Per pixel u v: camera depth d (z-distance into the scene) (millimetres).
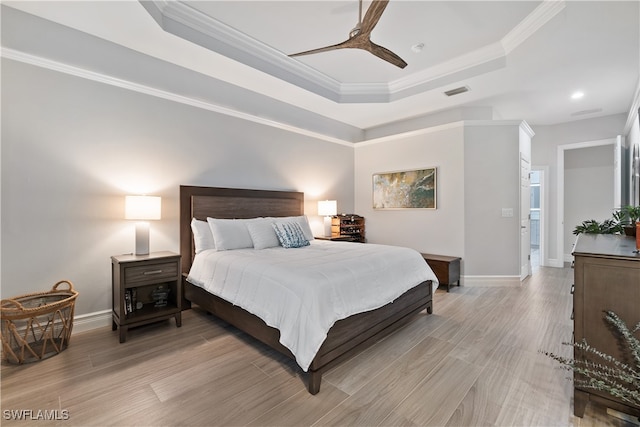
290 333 1819
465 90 3770
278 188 4227
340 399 1692
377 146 5180
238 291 2344
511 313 3072
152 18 2383
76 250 2568
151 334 2566
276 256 2668
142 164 2945
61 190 2490
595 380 1371
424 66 3604
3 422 1497
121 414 1560
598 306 1449
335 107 4398
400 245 4871
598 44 2721
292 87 3693
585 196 5715
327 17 2684
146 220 2801
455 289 3975
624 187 4383
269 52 3250
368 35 2207
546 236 5488
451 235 4305
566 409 1592
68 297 2387
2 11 2213
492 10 2576
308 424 1494
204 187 3410
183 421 1514
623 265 1387
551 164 5367
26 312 2018
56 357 2143
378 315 2322
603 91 3803
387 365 2062
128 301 2570
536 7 2549
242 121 3783
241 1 2469
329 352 1857
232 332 2621
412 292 2789
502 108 4449
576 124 5098
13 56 2256
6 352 2047
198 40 2746
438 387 1804
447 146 4336
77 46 2537
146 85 2941
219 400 1680
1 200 2240
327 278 1993
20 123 2301
